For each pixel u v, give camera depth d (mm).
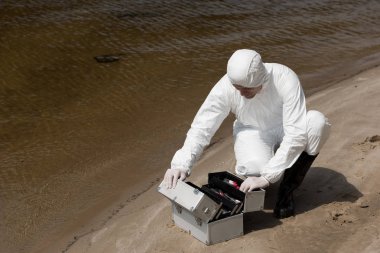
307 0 13836
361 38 11328
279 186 5066
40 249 5770
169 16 12586
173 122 8250
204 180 6047
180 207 4758
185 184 4543
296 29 11867
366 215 4918
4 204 6652
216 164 6480
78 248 5465
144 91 9281
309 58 10336
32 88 9578
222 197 4688
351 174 5578
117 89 9414
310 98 8312
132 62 10344
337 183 5453
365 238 4617
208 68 10000
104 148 7719
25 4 13086
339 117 7012
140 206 5988
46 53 10773
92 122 8438
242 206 4609
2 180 7125
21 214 6445
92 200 6543
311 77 9461
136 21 12250
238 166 4922
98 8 12938
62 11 12742
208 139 4766
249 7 13281
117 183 6848
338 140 6312
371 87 8172
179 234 4906
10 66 10305
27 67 10273
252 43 11109
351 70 9602
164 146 7621
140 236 5180
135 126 8234
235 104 4758
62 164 7402
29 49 10922
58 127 8344
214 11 12953
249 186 4516
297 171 4805
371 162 5730
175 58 10453
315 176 5617
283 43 11109
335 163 5809
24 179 7125
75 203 6535
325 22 12297
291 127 4543
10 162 7508
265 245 4594
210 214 4492
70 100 9148
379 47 10766
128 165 7246
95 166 7297
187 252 4629
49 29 11766
